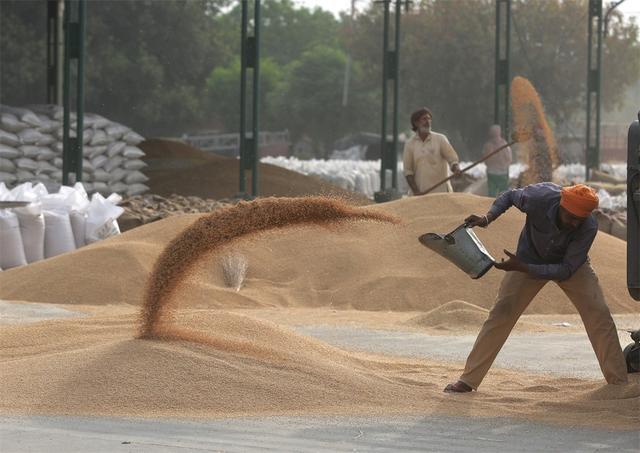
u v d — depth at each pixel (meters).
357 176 44.00
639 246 10.06
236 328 11.24
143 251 19.14
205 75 94.75
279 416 8.96
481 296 18.02
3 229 22.05
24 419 8.66
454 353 13.03
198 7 91.69
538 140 28.73
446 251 9.90
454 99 95.19
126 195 32.69
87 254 19.09
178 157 40.25
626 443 8.17
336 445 7.95
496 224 19.39
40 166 31.06
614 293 18.22
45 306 17.20
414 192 21.94
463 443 8.11
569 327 15.78
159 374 9.57
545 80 93.94
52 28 40.94
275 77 115.81
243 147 31.12
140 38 86.44
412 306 17.98
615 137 107.44
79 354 9.99
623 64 97.62
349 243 19.72
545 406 9.59
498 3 42.81
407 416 9.06
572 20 94.06
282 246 19.89
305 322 15.84
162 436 8.11
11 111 31.22
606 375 10.20
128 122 86.19
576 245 9.83
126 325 12.06
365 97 107.44
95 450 7.59
